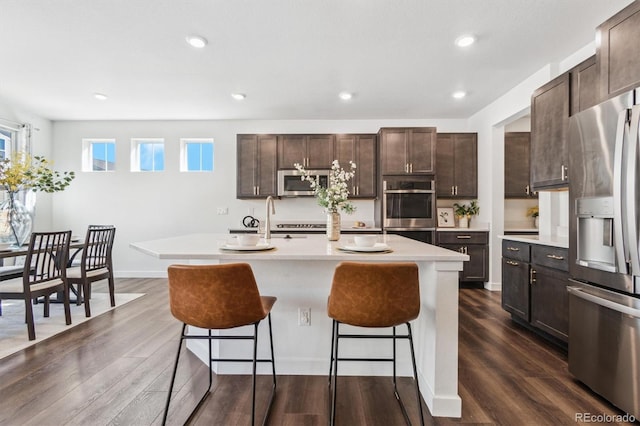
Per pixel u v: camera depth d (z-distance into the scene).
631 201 1.48
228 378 1.97
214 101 3.98
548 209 3.14
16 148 4.29
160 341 2.50
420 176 4.21
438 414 1.61
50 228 4.81
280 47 2.65
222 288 1.36
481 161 4.34
